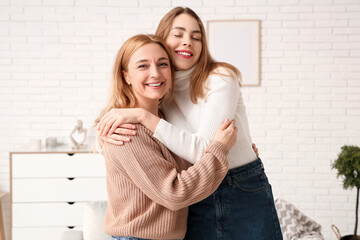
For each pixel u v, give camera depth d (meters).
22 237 3.71
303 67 4.18
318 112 4.20
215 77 1.64
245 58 4.19
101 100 4.22
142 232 1.46
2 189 4.22
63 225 3.72
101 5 4.15
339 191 4.23
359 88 4.17
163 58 1.57
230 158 1.69
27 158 3.68
